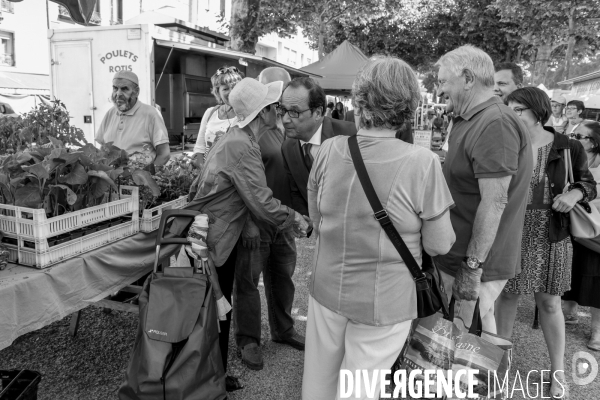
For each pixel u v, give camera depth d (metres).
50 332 3.33
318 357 1.90
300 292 4.35
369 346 1.72
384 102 1.60
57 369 2.87
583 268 3.35
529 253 2.78
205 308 2.10
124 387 2.04
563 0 13.97
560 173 2.75
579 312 4.21
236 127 2.49
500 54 23.34
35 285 1.90
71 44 7.78
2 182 2.07
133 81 3.77
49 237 2.02
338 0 19.09
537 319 3.76
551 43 16.47
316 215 1.97
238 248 2.84
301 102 2.63
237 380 2.78
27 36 15.38
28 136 2.72
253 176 2.37
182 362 1.99
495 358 2.09
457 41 23.95
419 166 1.60
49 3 15.95
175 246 2.51
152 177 2.75
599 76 14.91
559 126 6.80
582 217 2.71
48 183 2.15
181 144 9.80
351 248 1.69
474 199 2.25
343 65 12.47
